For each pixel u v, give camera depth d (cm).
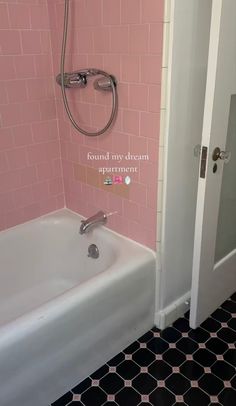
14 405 121
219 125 130
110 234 173
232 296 192
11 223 183
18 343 114
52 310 123
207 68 124
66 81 158
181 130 137
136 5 123
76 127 161
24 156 176
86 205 188
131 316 157
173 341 164
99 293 135
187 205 157
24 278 189
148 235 157
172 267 164
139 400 138
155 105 131
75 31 152
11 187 176
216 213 150
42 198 192
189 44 125
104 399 138
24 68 162
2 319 173
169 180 142
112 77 143
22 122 170
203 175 135
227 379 145
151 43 124
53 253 195
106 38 139
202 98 140
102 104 153
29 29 158
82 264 189
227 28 116
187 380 145
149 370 150
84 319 134
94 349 144
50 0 156
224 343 162
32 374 123
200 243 146
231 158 157
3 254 178
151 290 163
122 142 152
